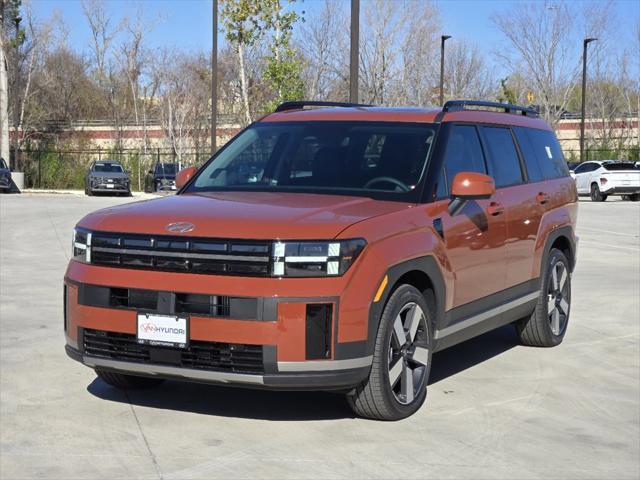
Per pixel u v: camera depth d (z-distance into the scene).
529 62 54.41
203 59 58.12
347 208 5.43
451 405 5.88
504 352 7.56
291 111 7.00
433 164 6.02
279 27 28.56
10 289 10.65
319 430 5.30
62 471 4.57
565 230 7.89
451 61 55.81
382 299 5.12
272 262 4.89
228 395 6.04
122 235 5.20
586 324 8.80
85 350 5.35
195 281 4.97
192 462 4.72
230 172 6.41
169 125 54.22
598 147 54.59
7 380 6.36
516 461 4.82
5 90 47.94
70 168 51.41
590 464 4.80
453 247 5.91
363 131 6.37
